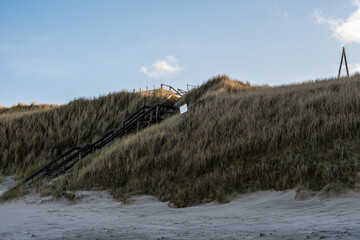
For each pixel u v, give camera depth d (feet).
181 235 11.79
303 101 44.78
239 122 44.65
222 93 66.44
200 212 24.40
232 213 21.57
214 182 32.04
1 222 22.76
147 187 36.70
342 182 24.80
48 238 13.26
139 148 45.06
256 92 61.05
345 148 30.81
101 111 79.51
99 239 11.92
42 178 46.93
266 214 19.30
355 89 43.39
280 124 39.50
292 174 28.96
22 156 63.31
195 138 44.16
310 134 35.63
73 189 39.40
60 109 79.30
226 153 37.22
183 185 34.53
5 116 80.48
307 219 15.03
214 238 10.43
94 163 45.06
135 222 19.79
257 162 34.17
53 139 68.90
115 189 37.99
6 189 44.11
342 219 13.38
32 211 29.71
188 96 78.84
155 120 69.87
